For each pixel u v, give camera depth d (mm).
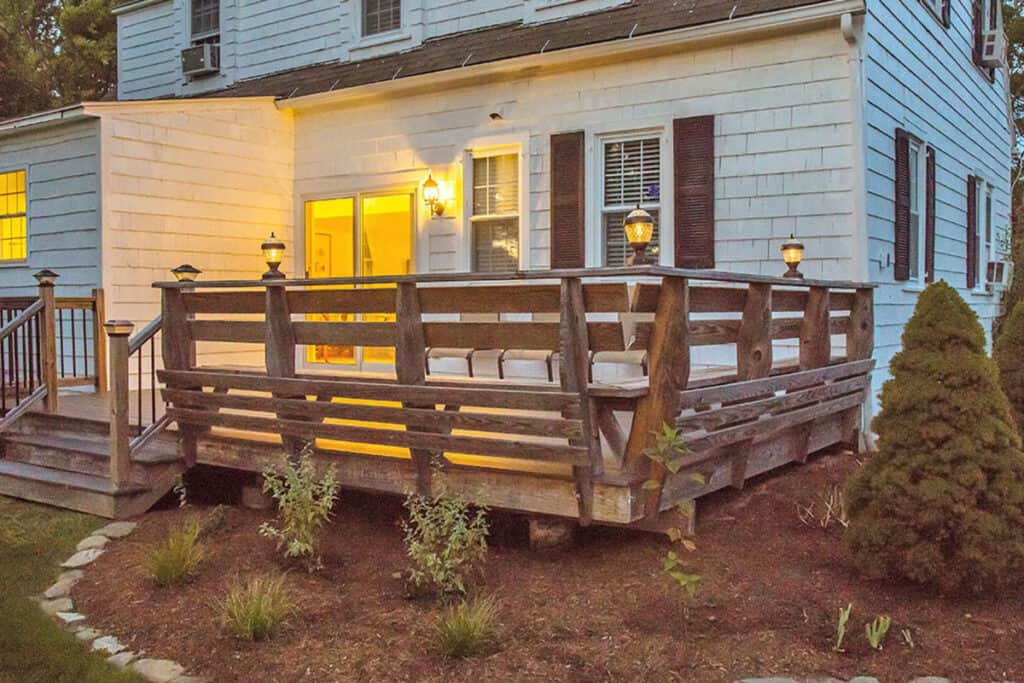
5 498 5922
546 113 8102
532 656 3326
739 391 4348
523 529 4645
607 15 8227
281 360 4992
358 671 3266
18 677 3352
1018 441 3766
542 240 8156
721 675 3123
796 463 5797
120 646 3607
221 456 5480
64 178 8633
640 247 5594
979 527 3543
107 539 5000
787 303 5254
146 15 13086
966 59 10148
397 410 4449
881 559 3729
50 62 22188
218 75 12008
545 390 4164
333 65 10578
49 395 6777
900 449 3809
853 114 6578
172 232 8789
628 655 3301
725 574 3979
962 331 3852
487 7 9406
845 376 5918
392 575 4215
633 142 7703
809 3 6543
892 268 7293
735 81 7105
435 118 8828
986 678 3053
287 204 9945
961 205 9953
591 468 3967
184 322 5555
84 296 8516
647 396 3938
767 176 6980
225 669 3340
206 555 4555
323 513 4434
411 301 4395
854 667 3146
